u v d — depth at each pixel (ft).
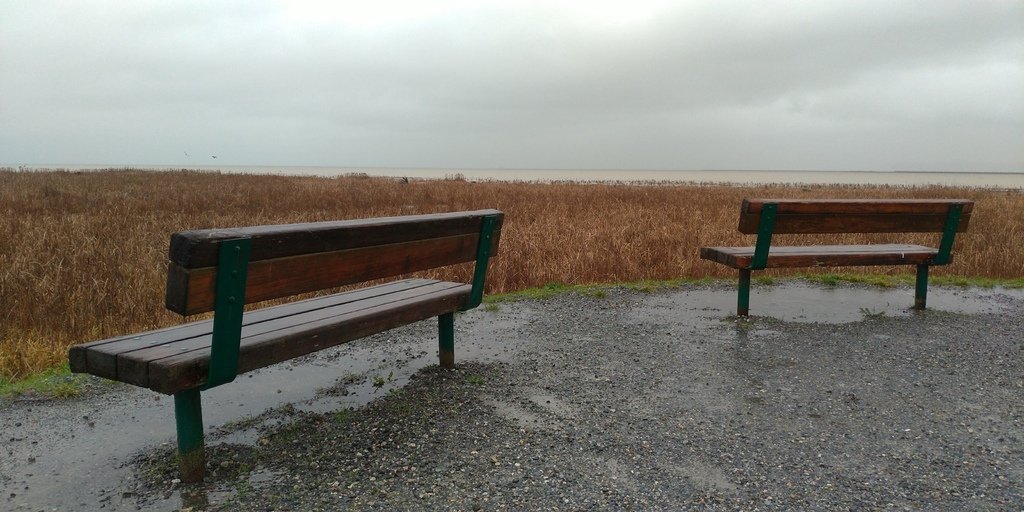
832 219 20.51
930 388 14.29
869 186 169.58
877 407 13.15
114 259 27.20
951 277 27.81
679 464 10.57
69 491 9.80
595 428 12.03
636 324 20.26
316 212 56.08
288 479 10.04
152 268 25.68
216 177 136.26
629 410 12.95
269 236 9.20
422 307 13.46
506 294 24.84
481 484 9.86
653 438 11.59
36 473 10.43
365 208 62.18
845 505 9.27
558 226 41.27
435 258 13.16
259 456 10.85
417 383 14.60
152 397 14.07
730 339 18.43
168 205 59.72
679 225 41.91
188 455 9.85
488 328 19.88
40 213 49.96
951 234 21.36
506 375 15.19
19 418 12.82
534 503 9.30
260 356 9.83
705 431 11.91
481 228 14.52
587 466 10.49
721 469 10.40
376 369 15.84
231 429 12.10
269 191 84.33
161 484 9.93
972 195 94.48
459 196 77.66
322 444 11.33
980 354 16.85
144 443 11.61
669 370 15.58
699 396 13.78
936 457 10.84
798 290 25.62
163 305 21.35
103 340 10.16
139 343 9.96
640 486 9.82
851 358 16.53
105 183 97.91
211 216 49.42
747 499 9.43
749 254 20.68
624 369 15.67
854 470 10.37
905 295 24.61
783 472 10.30
